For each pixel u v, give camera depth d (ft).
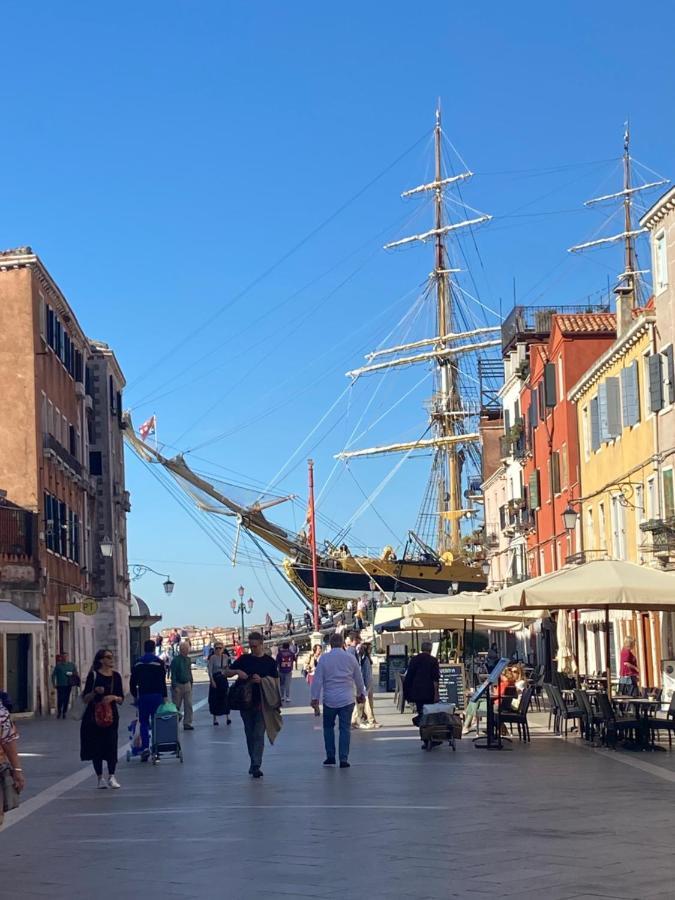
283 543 246.47
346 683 65.10
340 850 37.17
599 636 156.56
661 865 33.42
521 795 50.31
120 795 55.42
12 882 33.83
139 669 73.26
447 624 130.41
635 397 133.80
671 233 120.57
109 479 208.13
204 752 78.64
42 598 147.84
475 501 293.84
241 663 61.05
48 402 161.68
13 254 153.69
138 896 31.17
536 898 29.30
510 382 211.82
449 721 75.00
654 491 129.29
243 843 39.19
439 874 32.73
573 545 166.50
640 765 63.52
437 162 299.17
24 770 70.13
